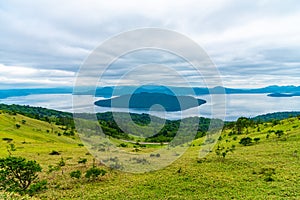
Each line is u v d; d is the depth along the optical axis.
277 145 73.75
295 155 59.06
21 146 101.56
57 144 113.19
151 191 38.41
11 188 36.72
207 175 45.66
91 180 45.62
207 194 36.53
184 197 35.44
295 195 34.72
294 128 98.56
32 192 38.59
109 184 42.75
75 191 40.03
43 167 58.53
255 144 81.25
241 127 119.50
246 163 54.41
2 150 90.81
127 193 37.69
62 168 56.56
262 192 36.72
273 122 120.38
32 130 144.88
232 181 42.66
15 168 38.41
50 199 36.34
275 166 51.09
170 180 42.78
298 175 44.06
